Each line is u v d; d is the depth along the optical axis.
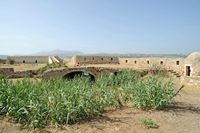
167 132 7.91
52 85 9.90
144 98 10.11
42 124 7.31
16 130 6.89
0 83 8.19
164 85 10.77
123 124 8.16
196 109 11.09
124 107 10.27
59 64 42.03
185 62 26.78
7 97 7.68
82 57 41.97
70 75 31.33
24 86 8.51
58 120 7.56
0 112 7.62
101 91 10.39
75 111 7.84
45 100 7.88
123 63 39.53
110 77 14.43
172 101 11.87
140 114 9.41
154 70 28.25
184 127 8.49
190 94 16.14
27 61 64.25
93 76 31.19
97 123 8.04
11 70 32.06
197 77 20.55
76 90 8.81
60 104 7.70
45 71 31.89
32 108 7.33
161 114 9.66
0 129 6.80
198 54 26.33
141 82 11.22
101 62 42.44
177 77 25.12
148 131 7.84
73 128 7.40
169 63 29.73
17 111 7.21
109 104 10.17
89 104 8.56
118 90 11.41
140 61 34.88
